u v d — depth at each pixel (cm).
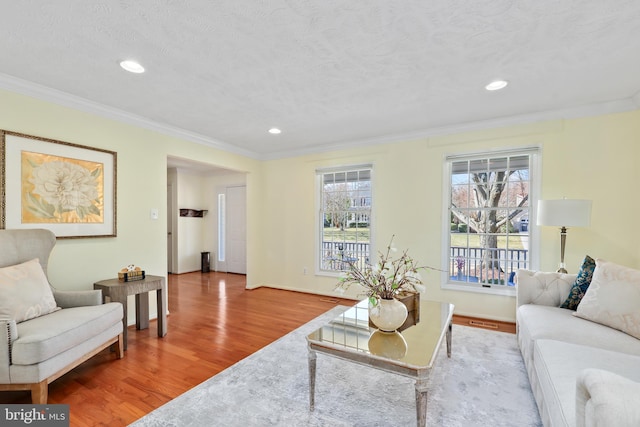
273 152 500
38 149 253
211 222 686
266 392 198
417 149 383
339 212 451
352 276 217
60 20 166
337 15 164
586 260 234
